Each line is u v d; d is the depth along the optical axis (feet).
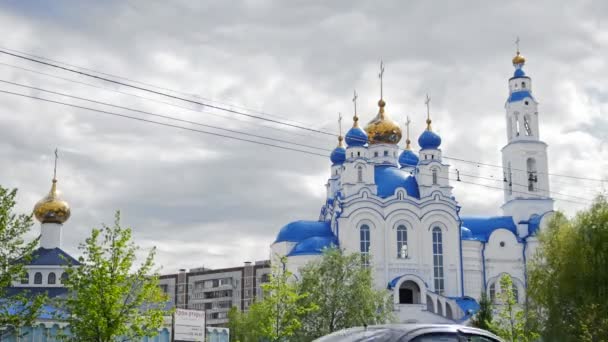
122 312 140.05
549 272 191.31
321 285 254.27
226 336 201.87
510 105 366.63
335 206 327.26
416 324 47.39
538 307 193.47
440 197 330.75
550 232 202.90
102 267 138.41
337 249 266.36
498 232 339.77
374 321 254.06
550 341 180.34
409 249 323.16
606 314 162.61
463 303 318.86
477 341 47.47
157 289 145.89
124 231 143.02
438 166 334.65
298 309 207.72
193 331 137.49
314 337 244.63
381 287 314.76
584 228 181.47
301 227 334.85
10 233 130.11
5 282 128.57
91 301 136.56
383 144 369.71
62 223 303.48
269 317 204.74
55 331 160.15
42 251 296.10
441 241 328.29
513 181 357.20
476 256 334.24
